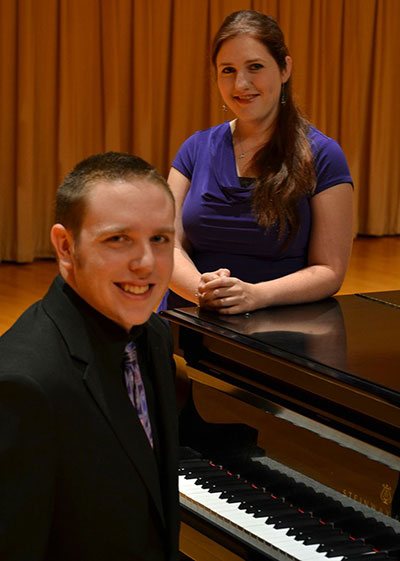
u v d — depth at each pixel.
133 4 7.50
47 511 1.08
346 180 2.26
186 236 2.45
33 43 7.06
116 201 1.13
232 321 1.97
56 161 7.34
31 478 1.06
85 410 1.12
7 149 7.13
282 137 2.28
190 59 7.94
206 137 2.44
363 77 8.84
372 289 6.48
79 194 1.14
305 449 1.68
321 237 2.28
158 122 7.93
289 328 1.93
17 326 1.17
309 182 2.25
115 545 1.14
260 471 1.78
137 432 1.17
